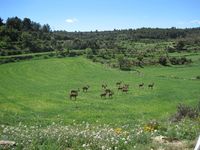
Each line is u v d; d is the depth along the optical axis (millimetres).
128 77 115562
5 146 12594
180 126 16031
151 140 13539
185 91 80875
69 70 135000
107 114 50750
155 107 59188
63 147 12695
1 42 186250
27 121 37375
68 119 44938
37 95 75125
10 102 65188
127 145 12867
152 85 86812
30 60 160375
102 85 88500
